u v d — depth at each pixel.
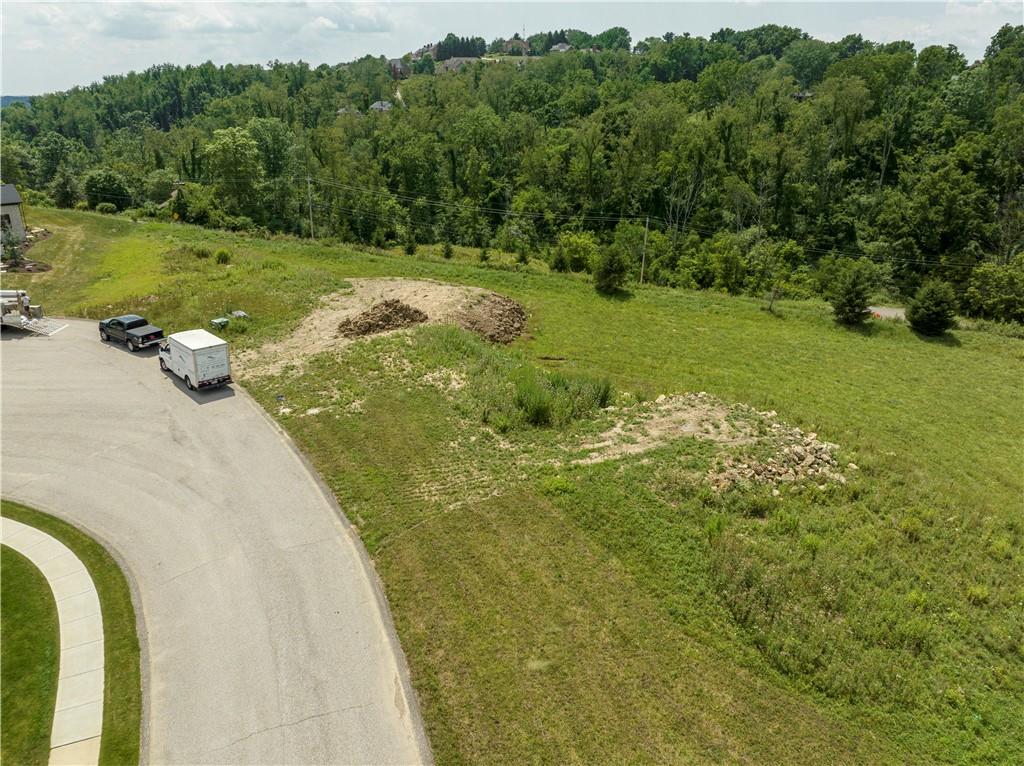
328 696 15.87
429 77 167.38
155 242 61.88
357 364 34.34
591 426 28.78
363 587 19.30
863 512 23.72
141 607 18.53
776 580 19.39
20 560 20.28
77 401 30.53
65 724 15.12
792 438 27.88
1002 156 77.12
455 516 22.27
